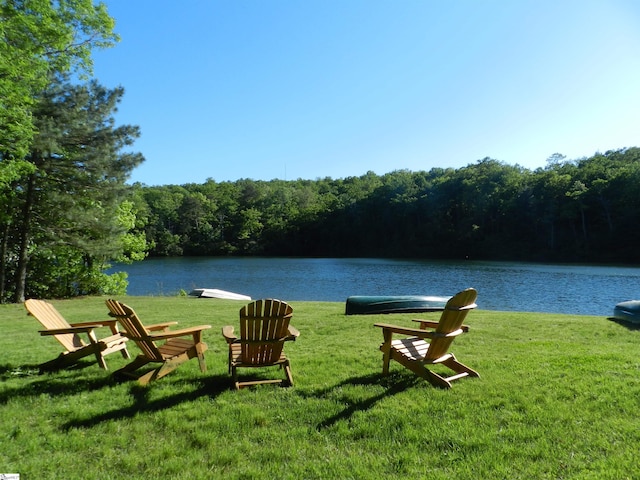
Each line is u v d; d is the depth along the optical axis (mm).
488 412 3416
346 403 3695
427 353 4219
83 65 12508
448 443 2910
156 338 4211
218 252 73812
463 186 63219
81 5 11906
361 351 5719
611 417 3252
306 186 105500
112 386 4258
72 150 15703
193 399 3840
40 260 17750
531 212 54125
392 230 70875
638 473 2441
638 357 5094
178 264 49375
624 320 8555
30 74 10977
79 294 19219
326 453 2816
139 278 32969
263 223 78688
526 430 3051
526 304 17078
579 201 49125
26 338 7137
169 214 73000
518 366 4750
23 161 12453
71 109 15109
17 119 11547
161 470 2635
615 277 27422
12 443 2986
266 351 4160
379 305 10156
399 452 2795
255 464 2699
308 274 34688
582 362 4836
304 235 76375
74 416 3461
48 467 2670
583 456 2678
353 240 73500
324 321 8672
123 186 16281
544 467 2553
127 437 3090
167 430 3211
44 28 11047
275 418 3402
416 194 70688
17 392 4047
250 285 27281
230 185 97438
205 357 5406
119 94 16359
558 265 39969
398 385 4164
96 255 17125
